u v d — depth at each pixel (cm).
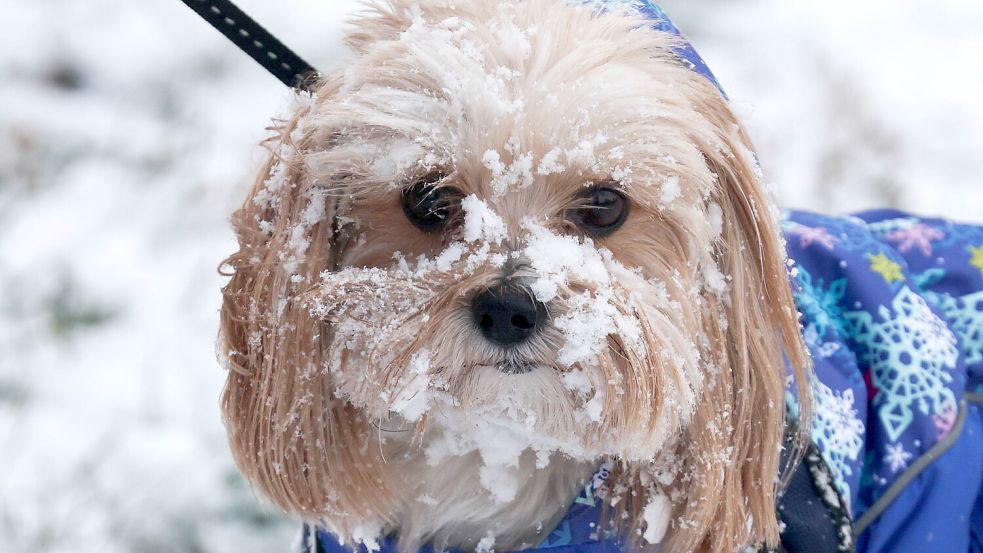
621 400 201
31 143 513
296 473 224
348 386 212
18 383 384
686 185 211
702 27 682
